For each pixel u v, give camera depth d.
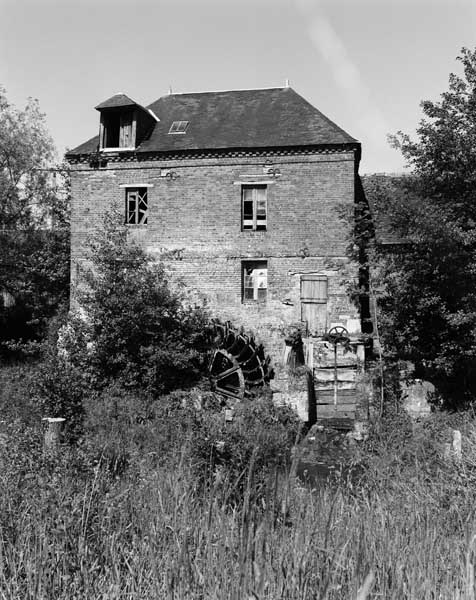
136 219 22.83
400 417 14.51
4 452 7.30
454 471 8.27
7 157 28.11
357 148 21.62
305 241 21.58
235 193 22.08
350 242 19.78
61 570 4.61
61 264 29.23
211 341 20.25
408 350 17.59
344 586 3.93
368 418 15.77
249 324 21.67
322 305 21.33
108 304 19.16
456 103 16.64
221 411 17.14
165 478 6.36
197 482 6.34
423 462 9.83
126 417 15.28
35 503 5.46
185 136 23.03
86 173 23.12
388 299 18.11
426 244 16.06
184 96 25.58
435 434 12.39
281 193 21.81
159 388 18.92
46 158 29.30
